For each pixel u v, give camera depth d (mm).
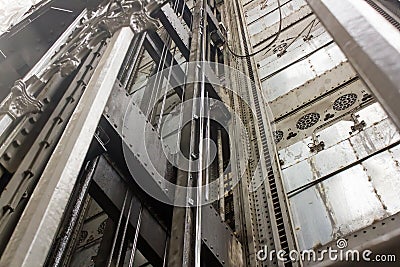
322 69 6395
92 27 4395
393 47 1338
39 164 2744
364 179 4164
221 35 8844
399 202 3686
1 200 2350
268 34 8648
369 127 4777
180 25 7121
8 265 1729
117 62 3459
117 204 3406
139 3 4406
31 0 11648
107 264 3170
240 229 4238
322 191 4363
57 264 2822
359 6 1663
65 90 3617
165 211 3785
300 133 5461
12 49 7793
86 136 2561
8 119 2887
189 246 2951
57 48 4480
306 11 8438
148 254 3588
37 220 1962
